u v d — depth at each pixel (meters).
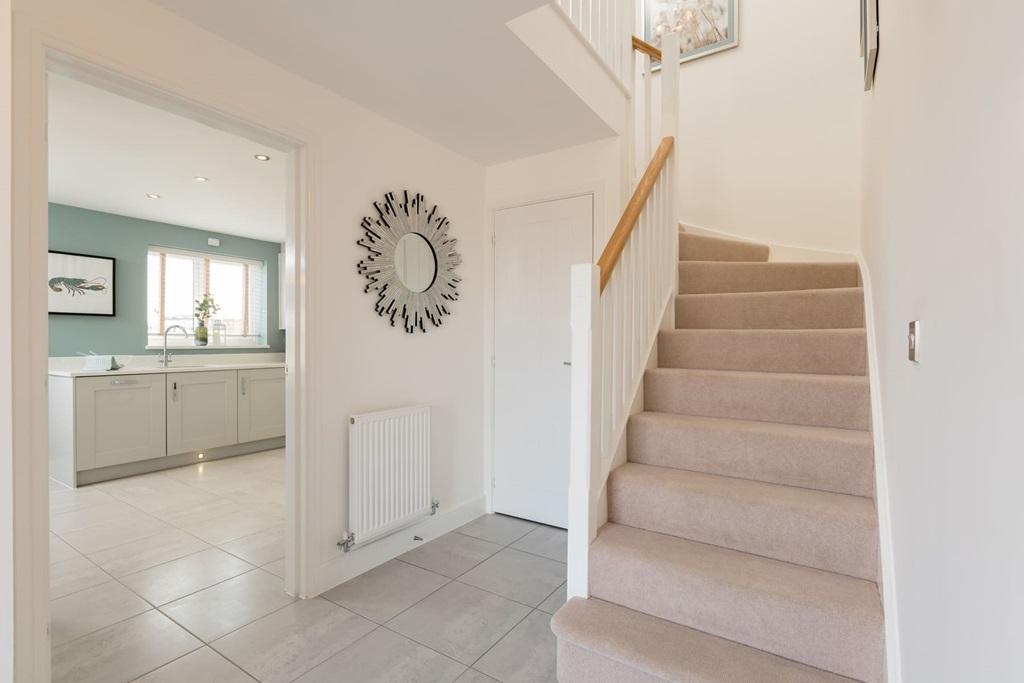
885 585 1.36
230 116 2.01
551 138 2.98
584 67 2.54
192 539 2.94
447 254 3.12
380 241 2.66
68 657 1.86
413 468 2.77
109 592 2.34
